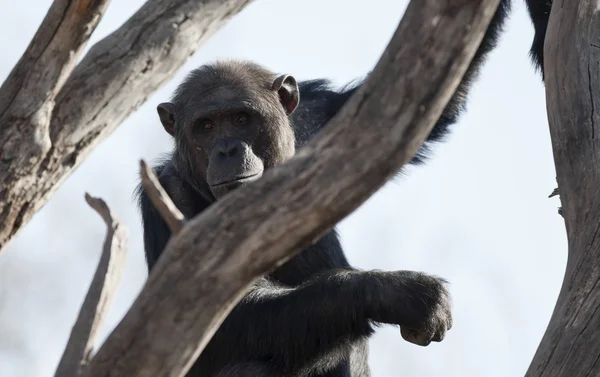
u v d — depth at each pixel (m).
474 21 6.32
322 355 14.52
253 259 6.70
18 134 8.37
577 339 10.10
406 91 6.41
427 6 6.36
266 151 15.06
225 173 14.23
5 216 8.59
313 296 14.37
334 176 6.52
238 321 14.77
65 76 8.32
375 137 6.46
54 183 8.74
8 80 8.38
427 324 13.72
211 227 6.73
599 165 11.22
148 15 8.91
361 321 14.12
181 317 6.78
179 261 6.76
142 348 6.86
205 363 15.41
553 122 11.90
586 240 10.73
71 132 8.62
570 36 11.95
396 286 13.88
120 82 8.73
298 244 6.72
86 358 7.53
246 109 14.90
